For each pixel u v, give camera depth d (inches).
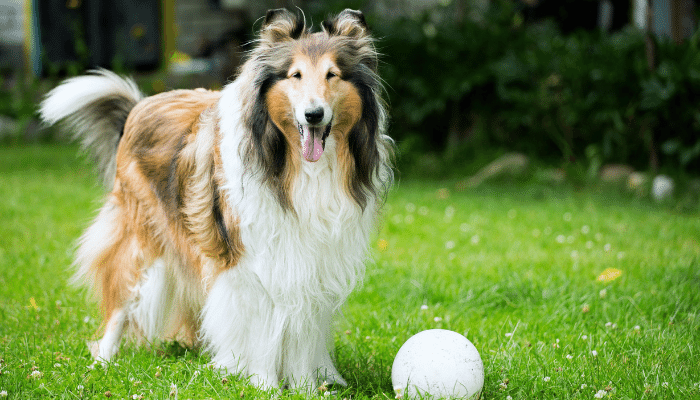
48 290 192.2
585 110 379.2
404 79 414.6
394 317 175.8
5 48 557.0
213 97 150.9
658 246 238.7
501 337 161.2
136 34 559.2
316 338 136.6
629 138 381.7
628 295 185.6
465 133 434.6
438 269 214.1
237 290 130.5
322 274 129.6
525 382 136.9
